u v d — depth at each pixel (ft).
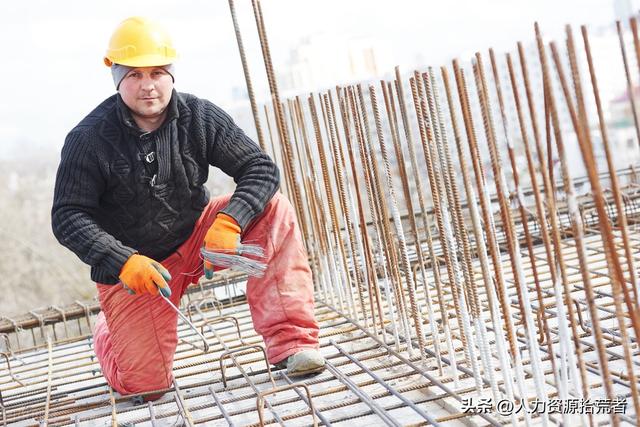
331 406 8.06
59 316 14.06
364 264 10.18
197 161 9.27
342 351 10.07
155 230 9.34
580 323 9.09
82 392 10.55
